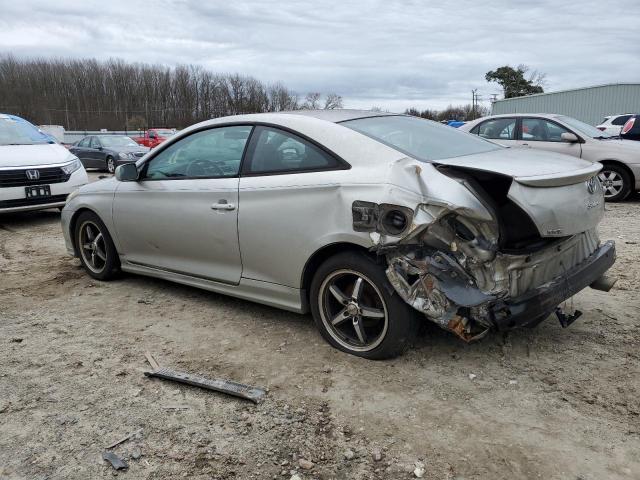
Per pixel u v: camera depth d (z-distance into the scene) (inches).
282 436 106.2
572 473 93.7
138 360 138.9
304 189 135.8
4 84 2502.5
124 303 180.9
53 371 133.4
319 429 108.2
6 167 303.0
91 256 208.4
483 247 116.1
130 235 186.4
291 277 143.3
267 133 150.0
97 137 767.1
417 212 116.0
